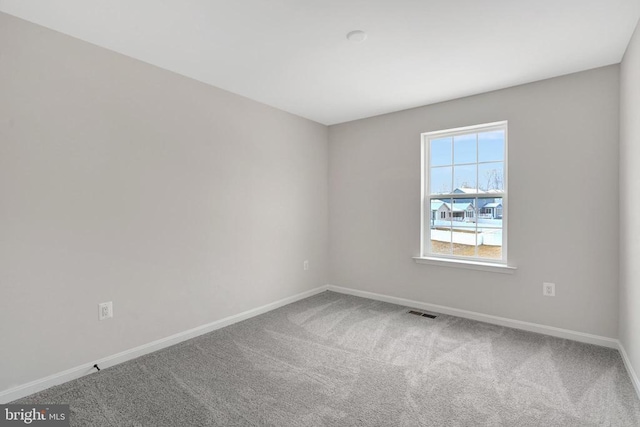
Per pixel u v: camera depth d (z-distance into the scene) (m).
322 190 4.41
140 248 2.54
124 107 2.44
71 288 2.18
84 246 2.23
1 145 1.89
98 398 1.97
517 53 2.41
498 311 3.17
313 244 4.26
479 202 3.37
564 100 2.79
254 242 3.48
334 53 2.42
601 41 2.23
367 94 3.26
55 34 2.10
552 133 2.85
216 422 1.75
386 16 1.95
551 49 2.35
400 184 3.82
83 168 2.22
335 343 2.76
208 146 3.03
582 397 1.96
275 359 2.48
